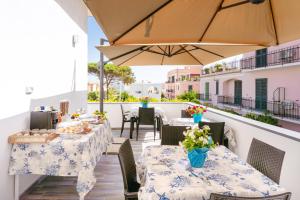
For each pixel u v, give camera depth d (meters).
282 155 2.17
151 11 1.88
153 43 2.54
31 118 3.33
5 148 2.86
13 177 3.05
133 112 7.17
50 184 3.70
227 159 2.38
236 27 2.43
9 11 2.93
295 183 2.74
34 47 3.61
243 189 1.72
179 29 2.36
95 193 3.43
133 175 2.50
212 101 21.55
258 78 15.01
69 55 5.20
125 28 2.05
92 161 3.19
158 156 2.45
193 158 2.12
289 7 2.05
